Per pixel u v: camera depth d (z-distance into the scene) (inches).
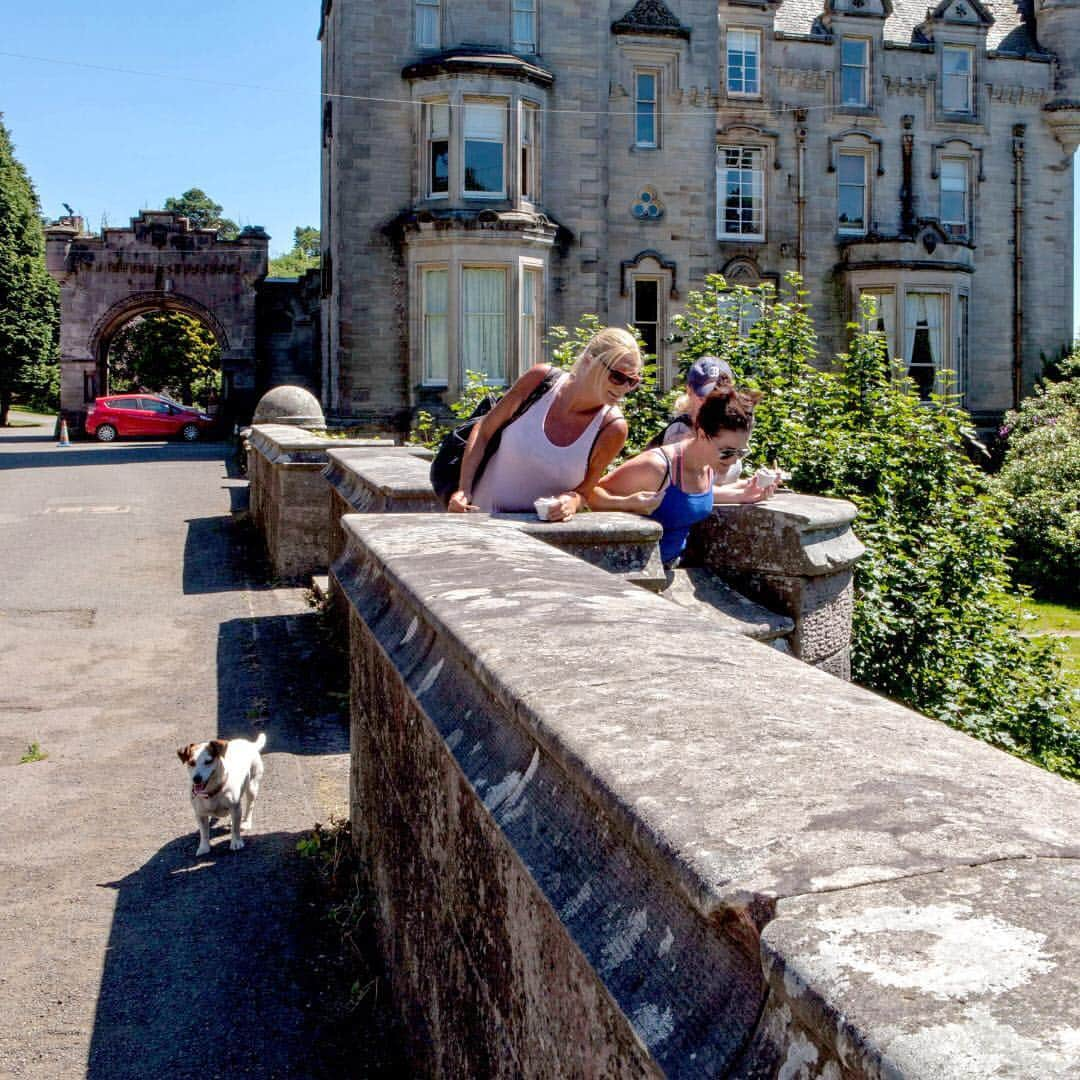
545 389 180.5
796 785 53.1
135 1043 145.8
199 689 330.0
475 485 188.7
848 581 209.3
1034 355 1322.6
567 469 180.2
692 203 1157.7
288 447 492.1
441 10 1027.3
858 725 63.4
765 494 202.4
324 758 267.0
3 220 2203.5
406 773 135.9
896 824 47.8
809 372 410.3
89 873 201.8
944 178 1295.5
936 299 1228.5
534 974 80.5
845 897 42.5
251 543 608.1
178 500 815.1
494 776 83.0
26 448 1478.8
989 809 49.4
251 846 213.5
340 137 1019.9
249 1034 147.3
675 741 61.3
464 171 1015.0
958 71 1286.9
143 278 1616.6
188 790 247.0
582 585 113.5
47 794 244.7
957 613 352.5
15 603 457.4
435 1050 118.4
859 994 37.1
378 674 160.4
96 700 319.9
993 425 1294.3
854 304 1234.0
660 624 93.4
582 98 1062.4
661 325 1159.0
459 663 104.5
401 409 1039.6
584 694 72.0
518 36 1048.2
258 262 1619.1
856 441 366.3
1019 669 374.3
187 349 2327.8
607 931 58.7
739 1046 45.9
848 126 1248.2
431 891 119.9
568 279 1067.9
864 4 1250.6
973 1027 34.3
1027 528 869.2
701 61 1153.4
